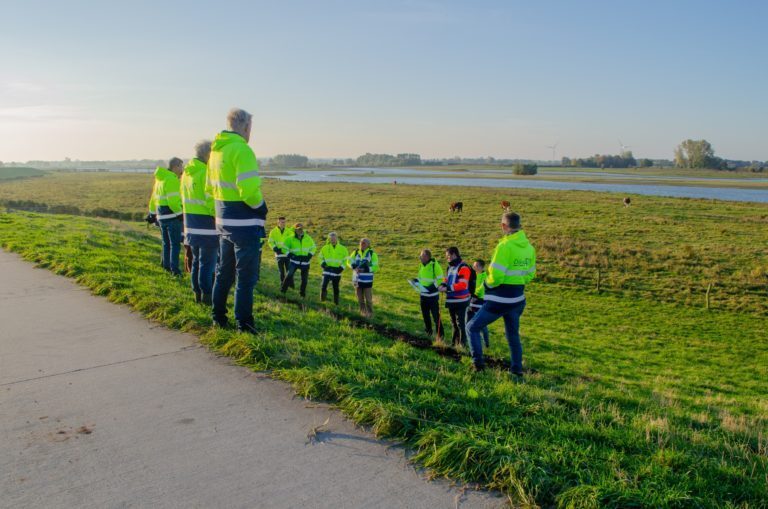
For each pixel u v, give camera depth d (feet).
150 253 38.22
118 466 9.93
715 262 91.09
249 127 18.11
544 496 9.54
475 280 35.91
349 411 12.51
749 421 24.22
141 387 13.62
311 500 9.15
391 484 9.79
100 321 19.45
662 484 10.02
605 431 12.53
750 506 9.77
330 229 127.65
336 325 23.04
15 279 26.25
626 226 133.18
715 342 54.19
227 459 10.34
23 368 14.67
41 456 10.16
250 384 14.03
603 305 68.23
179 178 29.76
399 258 95.76
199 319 19.19
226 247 18.01
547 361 40.11
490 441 11.03
